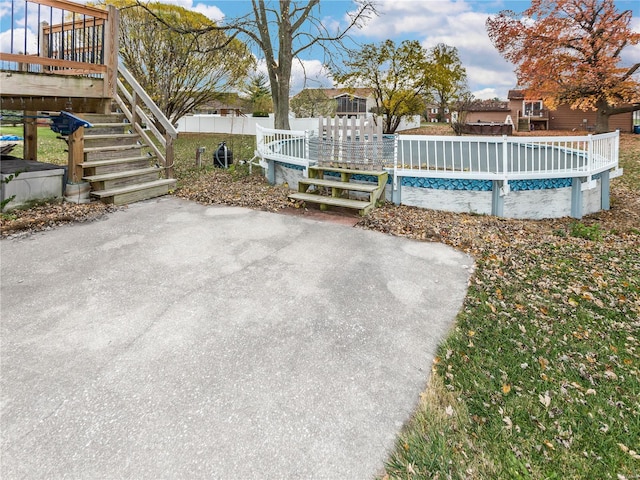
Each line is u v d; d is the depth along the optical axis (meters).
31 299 3.25
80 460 1.83
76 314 3.05
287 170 7.80
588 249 5.14
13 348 2.61
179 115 17.94
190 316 3.08
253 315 3.14
